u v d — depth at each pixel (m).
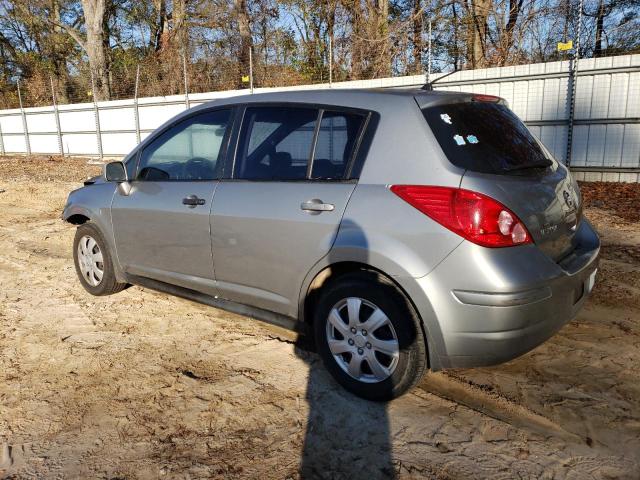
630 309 4.53
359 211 3.07
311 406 3.18
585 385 3.34
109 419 3.13
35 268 6.18
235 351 3.94
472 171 2.88
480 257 2.74
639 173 11.44
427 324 2.88
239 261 3.69
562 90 12.01
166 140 4.35
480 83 12.98
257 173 3.67
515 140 3.30
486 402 3.18
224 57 23.06
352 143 3.24
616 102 11.44
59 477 2.65
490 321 2.74
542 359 3.68
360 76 17.75
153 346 4.05
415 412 3.09
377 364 3.10
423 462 2.67
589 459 2.66
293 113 3.58
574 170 12.16
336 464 2.68
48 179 15.30
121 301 5.02
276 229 3.43
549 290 2.86
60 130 23.70
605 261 5.88
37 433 3.01
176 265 4.16
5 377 3.63
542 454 2.71
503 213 2.77
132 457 2.79
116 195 4.60
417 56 16.55
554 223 3.08
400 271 2.89
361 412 3.10
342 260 3.12
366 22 19.67
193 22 25.34
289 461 2.71
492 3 16.02
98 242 4.91
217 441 2.90
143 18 31.19
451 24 16.70
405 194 2.95
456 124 3.10
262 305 3.67
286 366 3.69
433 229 2.83
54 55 35.28
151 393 3.39
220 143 3.94
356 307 3.13
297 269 3.37
